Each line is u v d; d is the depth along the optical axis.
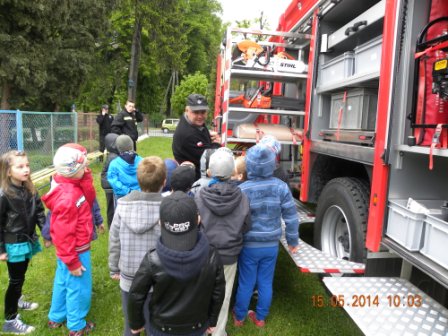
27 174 2.72
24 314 3.16
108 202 5.15
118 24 29.91
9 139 7.60
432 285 2.70
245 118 5.54
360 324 2.12
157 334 1.98
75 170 2.64
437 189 2.58
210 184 2.72
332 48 3.80
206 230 2.61
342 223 3.37
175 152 3.84
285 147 5.48
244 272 2.92
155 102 40.38
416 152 2.29
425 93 2.27
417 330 2.08
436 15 2.38
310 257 2.98
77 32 18.61
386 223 2.56
